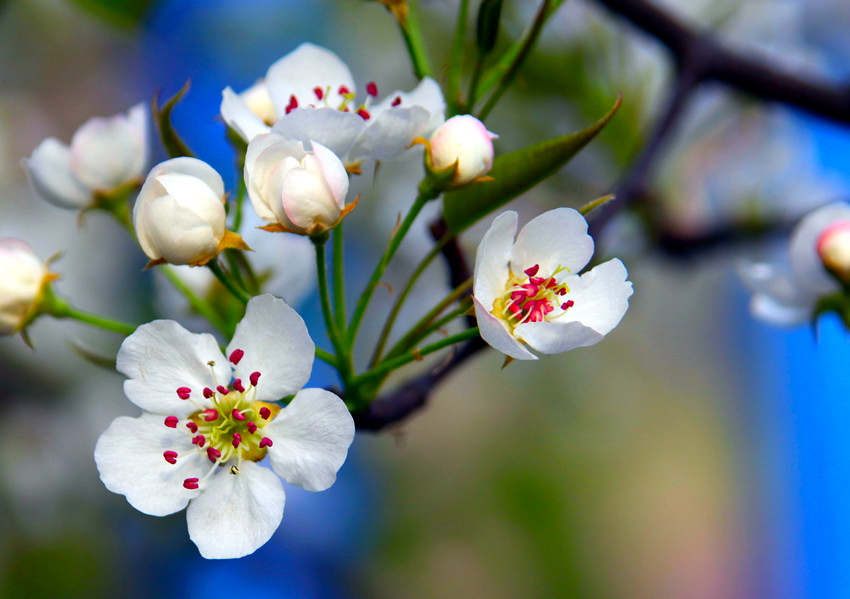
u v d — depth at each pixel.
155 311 0.56
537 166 0.39
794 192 0.48
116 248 0.57
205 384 0.38
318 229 0.38
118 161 0.41
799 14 0.49
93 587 0.55
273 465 0.38
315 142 0.38
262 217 0.38
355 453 0.65
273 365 0.38
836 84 0.45
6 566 0.54
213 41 0.57
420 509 0.65
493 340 0.38
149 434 0.38
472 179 0.39
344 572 0.61
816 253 0.42
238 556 0.38
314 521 0.61
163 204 0.38
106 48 0.59
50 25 0.58
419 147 0.40
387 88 0.53
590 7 0.46
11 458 0.56
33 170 0.41
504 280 0.39
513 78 0.39
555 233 0.39
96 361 0.40
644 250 0.48
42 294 0.40
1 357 0.56
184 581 0.57
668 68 0.47
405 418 0.40
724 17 0.46
